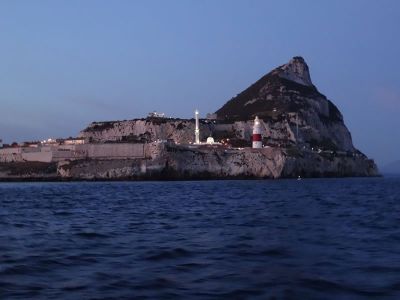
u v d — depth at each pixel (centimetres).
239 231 3291
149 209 5531
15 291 1622
